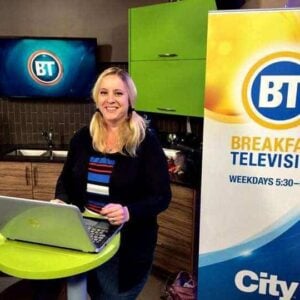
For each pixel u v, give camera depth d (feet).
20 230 3.74
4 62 9.90
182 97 7.97
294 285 5.49
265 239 5.42
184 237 7.68
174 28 7.74
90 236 3.67
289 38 4.73
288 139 5.01
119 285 4.66
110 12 9.93
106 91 4.58
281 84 4.87
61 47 9.79
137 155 4.61
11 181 9.52
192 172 7.81
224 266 5.69
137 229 4.63
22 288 5.87
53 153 10.33
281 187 5.19
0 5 9.94
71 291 3.99
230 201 5.43
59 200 4.57
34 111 10.79
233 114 5.15
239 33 4.89
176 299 6.93
